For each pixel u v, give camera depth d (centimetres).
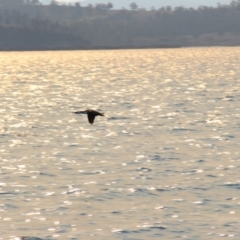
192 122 13450
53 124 13312
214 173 8044
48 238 5516
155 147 10188
